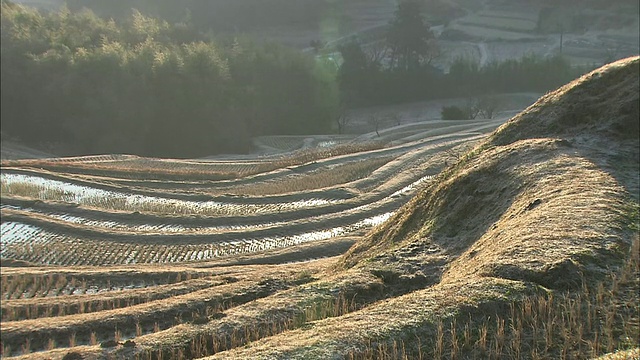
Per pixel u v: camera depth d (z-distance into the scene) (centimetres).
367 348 909
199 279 1956
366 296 1266
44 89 6475
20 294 2038
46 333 1562
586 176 1411
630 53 9375
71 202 3381
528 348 887
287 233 2806
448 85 9019
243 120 7256
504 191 1528
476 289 1031
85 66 6506
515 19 12538
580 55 9850
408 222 1734
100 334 1552
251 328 1185
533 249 1116
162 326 1541
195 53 6875
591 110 1762
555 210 1262
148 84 6644
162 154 6850
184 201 3494
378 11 13200
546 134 1775
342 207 3173
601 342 864
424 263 1380
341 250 2470
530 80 8712
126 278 2161
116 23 8225
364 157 4456
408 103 9031
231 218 3053
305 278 1697
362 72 8900
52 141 6788
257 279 1764
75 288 2094
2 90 6575
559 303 960
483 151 1842
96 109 6475
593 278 1013
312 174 4078
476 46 11112
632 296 952
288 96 7950
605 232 1138
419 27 9212
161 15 11406
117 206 3375
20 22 7069
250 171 4388
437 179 1881
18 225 2903
